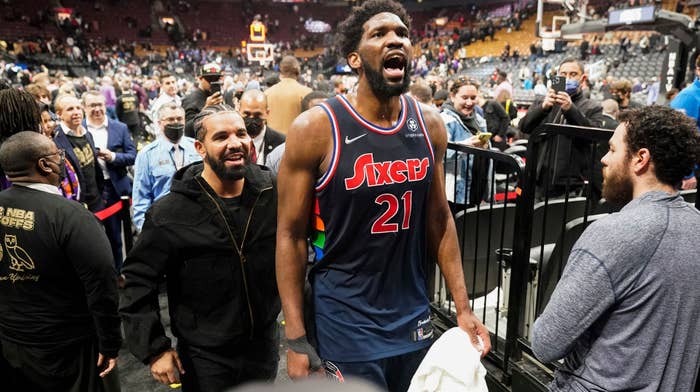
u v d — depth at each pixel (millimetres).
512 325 2219
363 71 1367
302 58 36031
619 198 1385
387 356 1464
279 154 2426
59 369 1903
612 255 1216
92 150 3439
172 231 1636
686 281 1209
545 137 2010
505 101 7234
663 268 1199
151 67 27531
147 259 1663
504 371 2270
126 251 3748
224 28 38719
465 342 1432
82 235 1791
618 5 19641
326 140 1372
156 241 1646
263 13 40094
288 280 1449
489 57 25203
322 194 1410
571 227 2127
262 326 1789
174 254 1662
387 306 1479
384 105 1389
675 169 1243
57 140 3049
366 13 1367
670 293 1208
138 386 2637
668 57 5309
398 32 1348
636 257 1203
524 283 2158
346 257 1446
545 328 1323
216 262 1679
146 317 1655
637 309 1227
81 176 3164
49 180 1849
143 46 32656
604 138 1725
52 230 1762
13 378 1946
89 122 3779
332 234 1432
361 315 1454
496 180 4156
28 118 2221
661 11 5289
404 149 1417
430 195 1587
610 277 1220
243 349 1772
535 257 2209
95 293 1835
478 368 1414
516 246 2162
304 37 39281
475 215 2668
